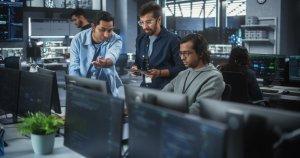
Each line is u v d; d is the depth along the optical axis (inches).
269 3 301.3
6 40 343.6
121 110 56.5
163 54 117.7
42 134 79.7
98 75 128.7
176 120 46.2
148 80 120.2
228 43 319.9
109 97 59.6
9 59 245.1
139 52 125.3
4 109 111.6
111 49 128.6
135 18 404.5
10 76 107.3
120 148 57.1
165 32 118.3
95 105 63.9
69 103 73.5
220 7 367.9
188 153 44.2
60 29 373.7
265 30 300.4
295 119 45.1
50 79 86.9
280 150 44.8
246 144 45.1
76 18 173.3
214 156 40.6
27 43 358.6
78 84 88.5
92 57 129.3
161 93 64.6
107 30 125.9
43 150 80.1
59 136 92.8
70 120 73.2
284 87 197.2
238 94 160.2
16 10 346.3
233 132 45.5
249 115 44.6
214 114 54.4
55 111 102.1
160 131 49.3
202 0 417.1
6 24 340.5
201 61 96.1
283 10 298.2
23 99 100.4
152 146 51.1
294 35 310.0
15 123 108.5
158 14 116.3
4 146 85.7
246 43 313.1
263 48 307.9
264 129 44.3
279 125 46.2
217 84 92.2
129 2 400.2
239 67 163.0
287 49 304.7
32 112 94.9
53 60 334.3
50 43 363.6
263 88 193.6
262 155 44.8
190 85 95.9
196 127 43.1
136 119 54.9
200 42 94.5
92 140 65.2
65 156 79.1
